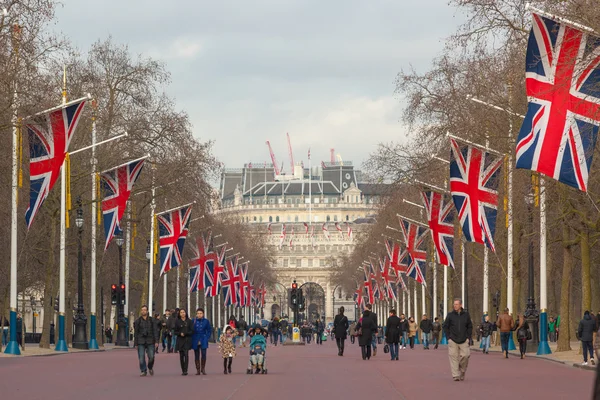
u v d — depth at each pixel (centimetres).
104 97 10769
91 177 9912
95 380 4662
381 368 5897
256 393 3981
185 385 4400
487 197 7325
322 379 4866
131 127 10806
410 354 8412
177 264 10512
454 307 4728
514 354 7750
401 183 11338
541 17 4741
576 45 4762
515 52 7138
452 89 9300
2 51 6556
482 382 4597
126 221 11094
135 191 10931
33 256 10194
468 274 12550
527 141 4881
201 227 12631
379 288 17762
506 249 9550
